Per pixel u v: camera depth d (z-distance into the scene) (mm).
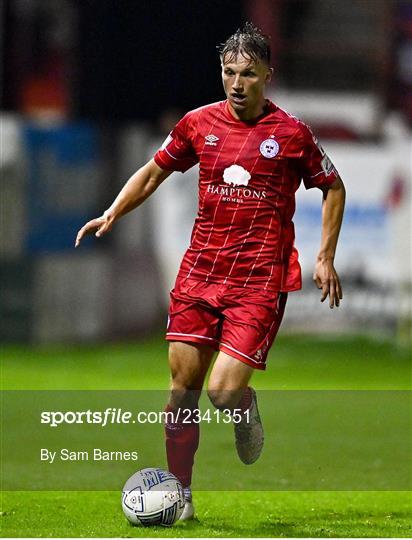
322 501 24844
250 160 21500
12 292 58312
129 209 22859
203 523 22094
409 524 22453
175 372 22094
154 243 60031
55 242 58719
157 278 59938
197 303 21844
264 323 21625
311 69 81125
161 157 22562
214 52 78438
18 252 58281
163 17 77375
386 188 58625
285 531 21469
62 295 58781
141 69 77250
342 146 59125
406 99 81625
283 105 80500
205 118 21875
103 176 59875
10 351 56344
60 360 53406
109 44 76375
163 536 20516
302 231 58094
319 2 80625
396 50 81312
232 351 21422
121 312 60625
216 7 78125
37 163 58281
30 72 74938
